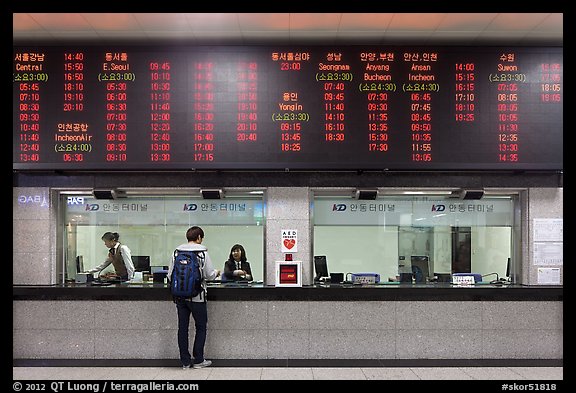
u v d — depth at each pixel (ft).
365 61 16.15
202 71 16.15
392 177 17.13
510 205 18.03
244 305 16.74
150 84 16.12
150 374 15.20
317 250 17.98
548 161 16.01
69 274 18.10
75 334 16.76
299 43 17.13
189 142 16.05
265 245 17.13
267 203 17.17
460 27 15.81
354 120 16.07
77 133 16.05
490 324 16.71
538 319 16.69
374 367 15.85
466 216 18.13
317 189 17.24
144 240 18.35
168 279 16.71
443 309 16.72
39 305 16.76
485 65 16.14
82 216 18.15
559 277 17.03
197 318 15.88
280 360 16.55
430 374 15.19
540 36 16.51
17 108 16.02
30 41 16.85
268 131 16.08
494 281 17.88
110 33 16.26
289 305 16.74
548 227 17.10
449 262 18.11
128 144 16.03
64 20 15.24
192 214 18.28
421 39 16.79
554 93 16.12
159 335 16.80
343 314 16.72
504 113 16.07
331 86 16.14
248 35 16.44
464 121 16.06
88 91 16.10
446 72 16.14
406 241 18.08
